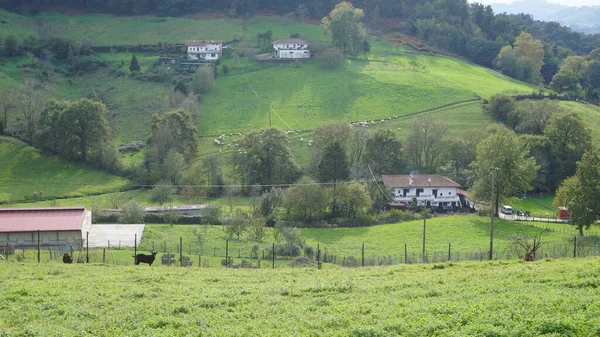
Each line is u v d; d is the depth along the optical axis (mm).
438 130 146625
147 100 193625
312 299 43469
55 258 71188
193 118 176125
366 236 99062
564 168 142000
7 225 85812
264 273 56312
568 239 88812
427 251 86062
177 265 68188
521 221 107750
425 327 35031
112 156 151500
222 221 104562
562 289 42906
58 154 158500
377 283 48719
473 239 93562
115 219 107125
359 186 114250
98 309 41469
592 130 166750
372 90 196375
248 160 140875
